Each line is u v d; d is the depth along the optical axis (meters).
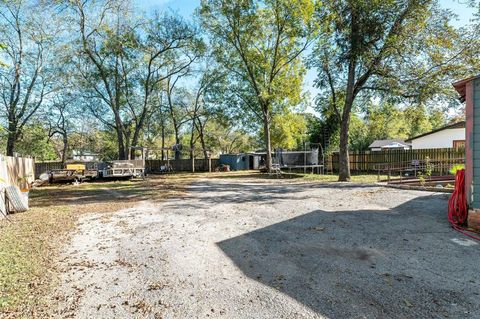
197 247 4.52
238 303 2.79
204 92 29.42
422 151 18.39
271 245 4.51
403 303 2.68
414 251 4.03
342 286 3.06
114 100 24.64
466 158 5.32
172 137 43.66
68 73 22.81
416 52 12.55
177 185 14.83
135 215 7.01
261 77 21.97
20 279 3.32
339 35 13.89
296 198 9.09
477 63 11.47
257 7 18.94
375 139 37.22
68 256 4.18
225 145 48.22
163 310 2.70
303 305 2.71
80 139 36.22
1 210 6.68
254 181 16.91
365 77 14.04
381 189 10.14
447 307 2.59
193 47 24.56
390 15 12.40
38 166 27.08
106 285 3.24
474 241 4.38
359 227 5.35
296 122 25.41
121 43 22.06
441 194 8.45
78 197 10.52
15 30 21.03
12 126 21.91
